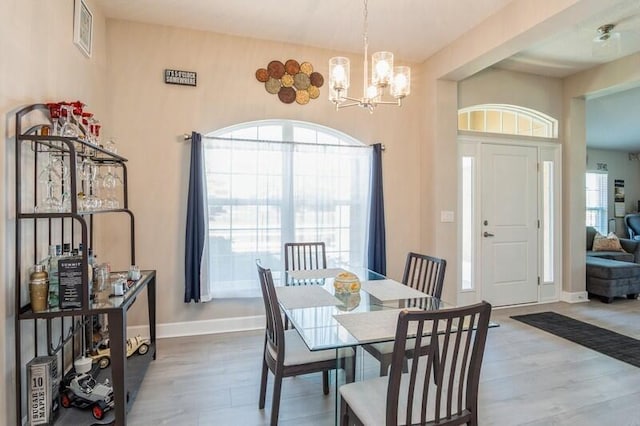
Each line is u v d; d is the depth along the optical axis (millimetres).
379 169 3842
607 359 2865
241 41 3469
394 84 2125
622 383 2490
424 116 4035
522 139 4465
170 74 3260
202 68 3365
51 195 1921
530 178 4527
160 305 3293
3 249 1668
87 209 2152
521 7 2752
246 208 3436
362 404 1486
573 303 4535
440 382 1346
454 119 3932
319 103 3727
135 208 3217
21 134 1765
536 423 2035
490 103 4254
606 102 5180
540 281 4574
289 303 2080
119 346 1828
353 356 1915
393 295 2258
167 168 3287
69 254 1975
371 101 2242
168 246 3303
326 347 1505
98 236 3049
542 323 3732
